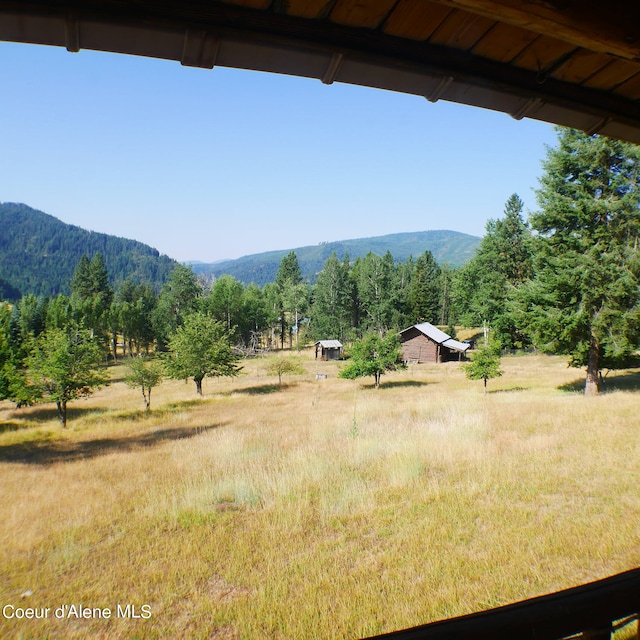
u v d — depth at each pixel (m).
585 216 19.94
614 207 19.17
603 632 1.01
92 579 6.67
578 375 30.59
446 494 9.12
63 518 9.27
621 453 10.77
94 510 9.65
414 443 12.81
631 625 2.38
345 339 64.94
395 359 33.41
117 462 14.53
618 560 6.25
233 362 36.00
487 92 1.50
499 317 46.88
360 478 10.47
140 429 21.52
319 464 11.57
